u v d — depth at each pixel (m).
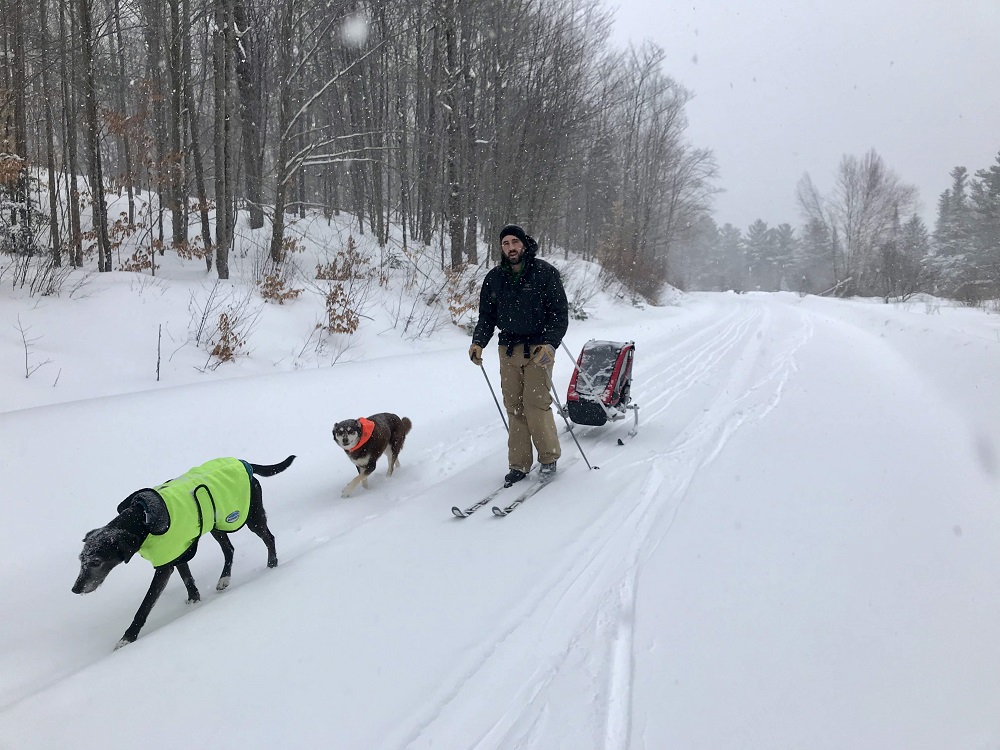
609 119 33.59
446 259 18.66
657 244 44.44
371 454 4.95
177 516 3.20
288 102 12.72
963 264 48.53
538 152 19.02
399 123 19.62
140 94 13.84
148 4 13.72
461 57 17.22
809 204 57.03
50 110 11.72
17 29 10.92
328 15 14.19
